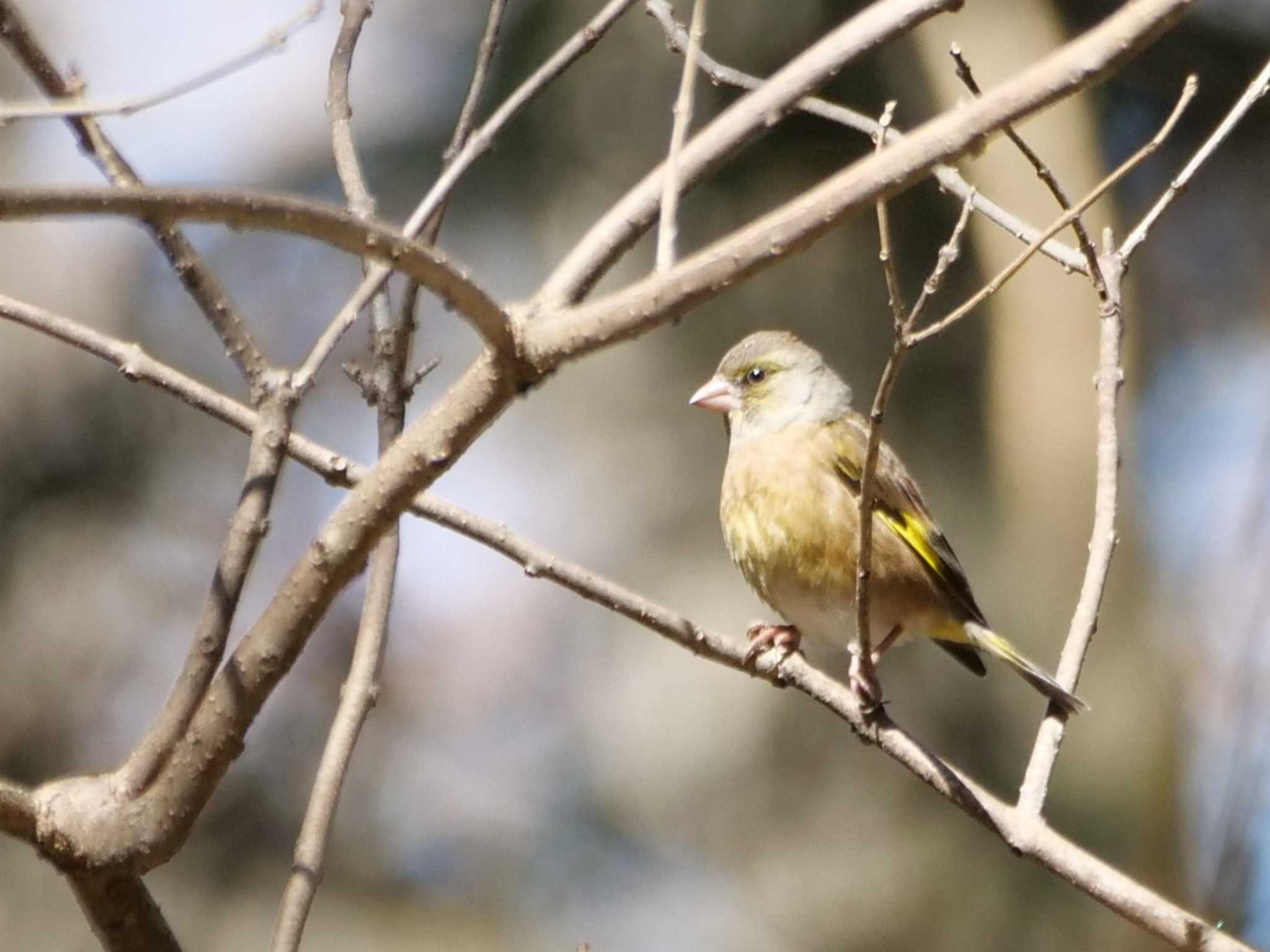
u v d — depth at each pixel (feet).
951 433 44.14
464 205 44.55
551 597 47.42
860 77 44.39
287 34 15.48
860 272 44.42
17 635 44.93
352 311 17.57
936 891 43.83
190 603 46.26
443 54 45.16
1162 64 48.03
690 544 45.39
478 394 13.94
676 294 13.15
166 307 47.11
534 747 47.03
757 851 45.03
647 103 44.01
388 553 18.02
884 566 26.76
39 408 45.65
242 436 47.06
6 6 16.85
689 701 45.70
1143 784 41.52
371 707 17.37
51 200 11.30
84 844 15.12
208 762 14.99
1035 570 43.09
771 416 27.71
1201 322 51.49
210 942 42.24
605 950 44.57
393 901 44.57
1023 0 44.80
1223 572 42.63
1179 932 17.44
